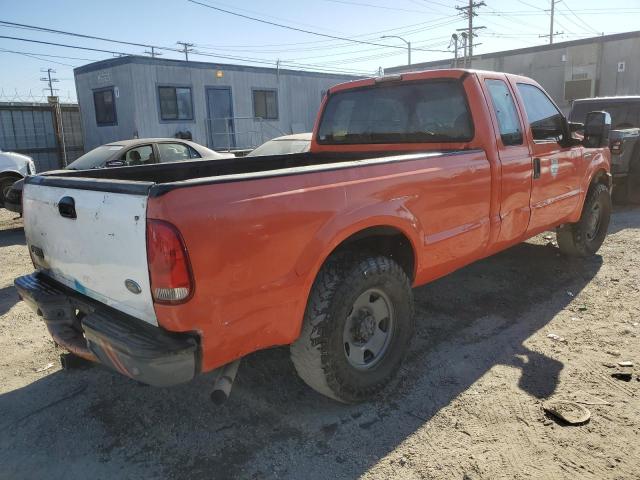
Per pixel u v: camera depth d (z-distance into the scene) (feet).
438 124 13.87
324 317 9.36
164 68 60.49
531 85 15.72
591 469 8.46
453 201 11.90
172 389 11.36
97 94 62.80
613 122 34.58
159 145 30.83
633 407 10.10
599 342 12.89
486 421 9.82
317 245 8.99
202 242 7.52
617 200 32.48
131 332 8.07
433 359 12.27
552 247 21.13
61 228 9.32
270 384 11.41
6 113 59.67
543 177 15.19
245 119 69.36
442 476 8.43
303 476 8.56
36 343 13.94
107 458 9.18
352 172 9.70
